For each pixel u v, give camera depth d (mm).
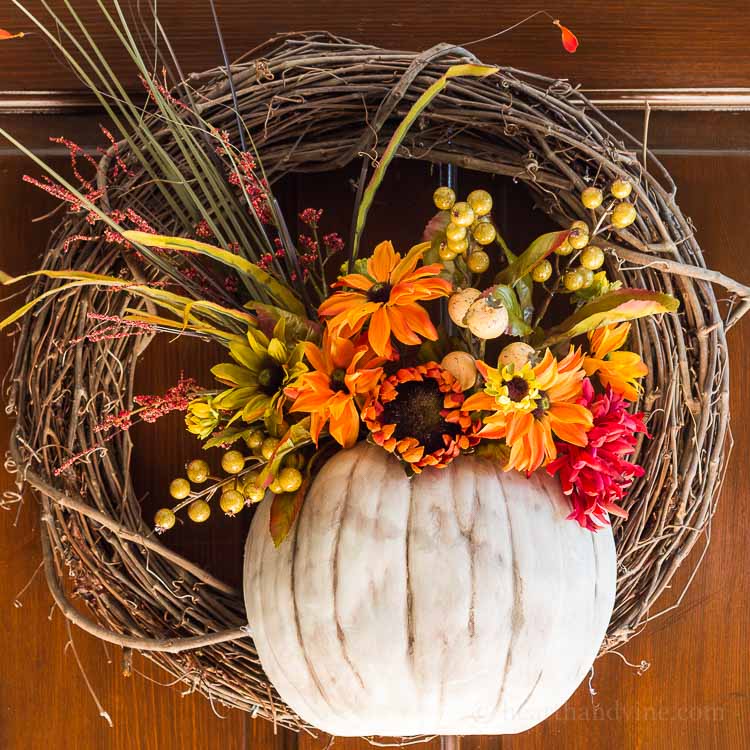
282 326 733
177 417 999
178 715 1014
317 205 997
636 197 861
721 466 926
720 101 1013
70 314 863
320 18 990
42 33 987
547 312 988
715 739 1014
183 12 986
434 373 696
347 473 746
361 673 729
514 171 889
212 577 893
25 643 1005
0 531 1001
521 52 999
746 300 875
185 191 843
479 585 711
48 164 999
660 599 1019
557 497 752
